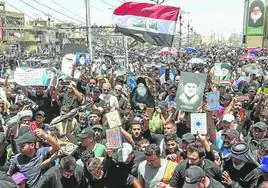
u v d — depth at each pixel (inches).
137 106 361.1
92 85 514.6
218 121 327.3
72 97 413.7
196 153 206.1
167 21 413.7
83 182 214.1
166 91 476.1
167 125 267.9
